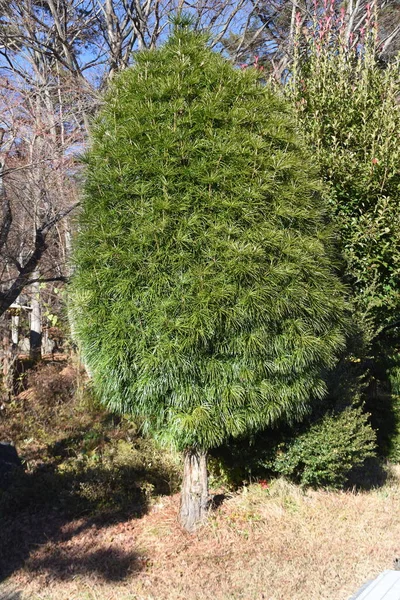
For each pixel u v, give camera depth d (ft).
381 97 24.68
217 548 16.06
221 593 13.71
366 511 18.45
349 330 18.24
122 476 20.22
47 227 22.59
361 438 18.47
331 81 24.97
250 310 14.35
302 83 25.36
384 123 22.98
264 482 19.65
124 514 18.66
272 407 15.65
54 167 23.85
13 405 30.48
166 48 16.81
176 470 20.93
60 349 48.21
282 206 15.35
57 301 37.99
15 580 14.88
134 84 16.30
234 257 14.39
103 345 14.99
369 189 22.85
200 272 14.26
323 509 18.31
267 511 17.92
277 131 16.24
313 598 13.37
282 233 15.17
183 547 16.15
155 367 14.34
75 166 24.25
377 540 16.39
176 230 14.53
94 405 29.58
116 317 14.69
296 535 16.67
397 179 22.84
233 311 14.33
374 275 23.11
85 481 19.97
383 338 25.52
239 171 15.03
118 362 14.82
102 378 15.58
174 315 14.46
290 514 17.92
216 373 14.82
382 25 41.14
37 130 24.12
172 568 15.10
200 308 14.19
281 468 18.45
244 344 14.69
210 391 14.97
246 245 14.53
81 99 31.09
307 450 18.02
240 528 17.10
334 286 16.62
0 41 34.04
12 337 49.65
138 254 14.56
